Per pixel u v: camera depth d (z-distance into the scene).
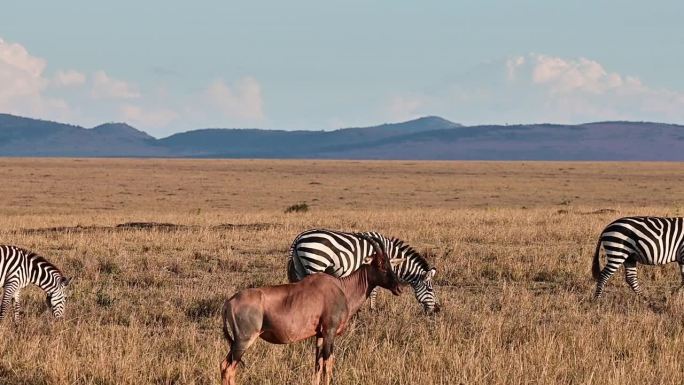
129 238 70.88
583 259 57.12
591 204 158.38
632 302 45.41
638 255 46.41
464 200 170.38
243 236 72.50
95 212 132.38
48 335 34.75
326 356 26.62
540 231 76.06
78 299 43.47
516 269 52.47
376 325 36.97
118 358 29.64
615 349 32.81
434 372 28.86
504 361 29.80
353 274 28.70
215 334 35.38
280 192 192.38
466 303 42.94
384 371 28.33
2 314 38.44
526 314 39.88
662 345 32.88
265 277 50.47
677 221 46.69
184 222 91.50
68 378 28.02
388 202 163.12
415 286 40.97
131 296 44.34
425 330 35.81
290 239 70.50
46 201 155.75
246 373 28.50
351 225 84.06
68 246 65.19
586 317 39.50
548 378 27.78
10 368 29.12
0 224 89.81
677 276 52.88
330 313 26.53
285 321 26.02
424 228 79.31
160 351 32.06
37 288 46.91
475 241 70.50
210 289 46.41
